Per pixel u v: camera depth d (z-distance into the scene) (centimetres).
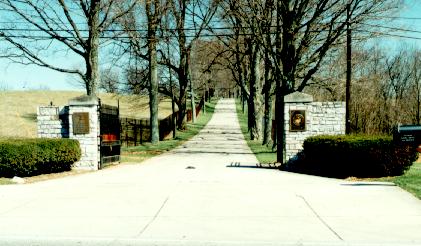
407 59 6400
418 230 705
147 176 1317
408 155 1217
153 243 649
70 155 1437
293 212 827
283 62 1866
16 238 668
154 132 3108
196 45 3769
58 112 1570
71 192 1032
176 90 4447
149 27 2750
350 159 1255
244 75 3712
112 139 1761
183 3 2969
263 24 2102
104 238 668
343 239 658
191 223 752
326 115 1603
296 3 1841
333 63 2498
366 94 3809
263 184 1138
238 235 681
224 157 2084
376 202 906
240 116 7125
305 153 1529
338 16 1853
